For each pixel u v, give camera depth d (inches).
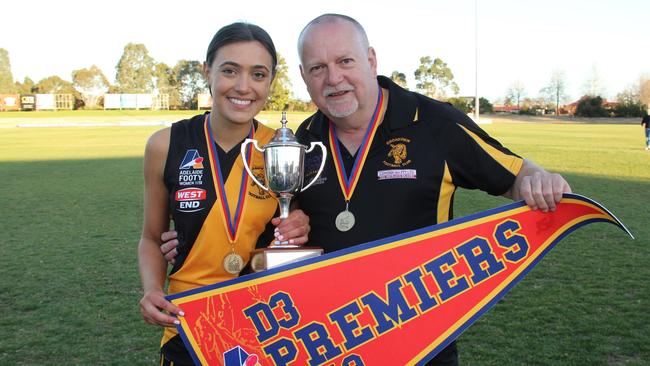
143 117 2427.4
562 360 163.2
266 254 96.6
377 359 95.7
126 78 3698.3
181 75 3531.0
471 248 97.4
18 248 298.7
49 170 661.3
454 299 96.7
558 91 3833.7
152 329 191.3
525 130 1659.7
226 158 103.7
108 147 1011.9
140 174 618.5
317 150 107.7
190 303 96.4
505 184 100.2
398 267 96.7
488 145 101.8
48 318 200.7
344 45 98.3
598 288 222.8
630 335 178.4
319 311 96.0
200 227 100.7
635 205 401.1
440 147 101.4
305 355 96.1
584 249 281.4
